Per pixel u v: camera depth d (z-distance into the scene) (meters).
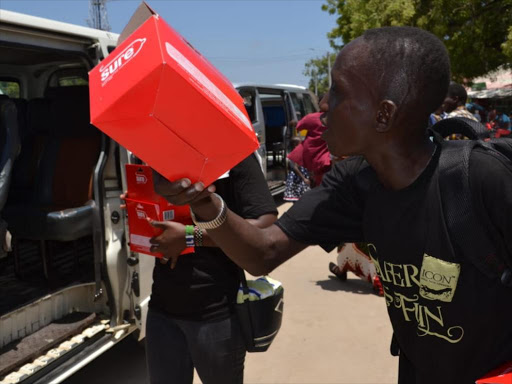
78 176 3.31
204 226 1.27
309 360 3.48
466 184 1.04
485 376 1.06
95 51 2.91
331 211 1.33
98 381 3.31
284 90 9.72
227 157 1.04
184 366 1.97
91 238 3.84
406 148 1.11
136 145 0.99
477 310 1.08
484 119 18.89
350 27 15.50
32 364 2.56
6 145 2.88
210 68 1.20
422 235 1.10
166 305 1.94
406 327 1.21
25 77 3.97
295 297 4.65
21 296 2.91
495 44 13.30
